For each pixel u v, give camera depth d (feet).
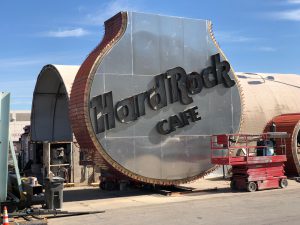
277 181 55.42
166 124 52.75
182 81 54.08
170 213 39.19
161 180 52.26
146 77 52.06
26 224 33.24
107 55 49.98
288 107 81.20
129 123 50.60
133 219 36.81
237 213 38.19
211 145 55.21
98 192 56.95
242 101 58.08
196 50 55.47
